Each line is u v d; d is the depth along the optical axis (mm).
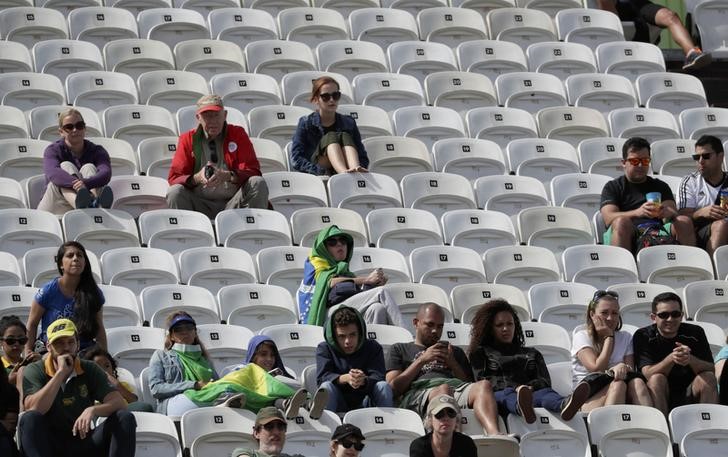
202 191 57219
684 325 49500
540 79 69312
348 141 60656
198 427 43938
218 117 57438
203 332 49375
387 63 70625
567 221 59250
